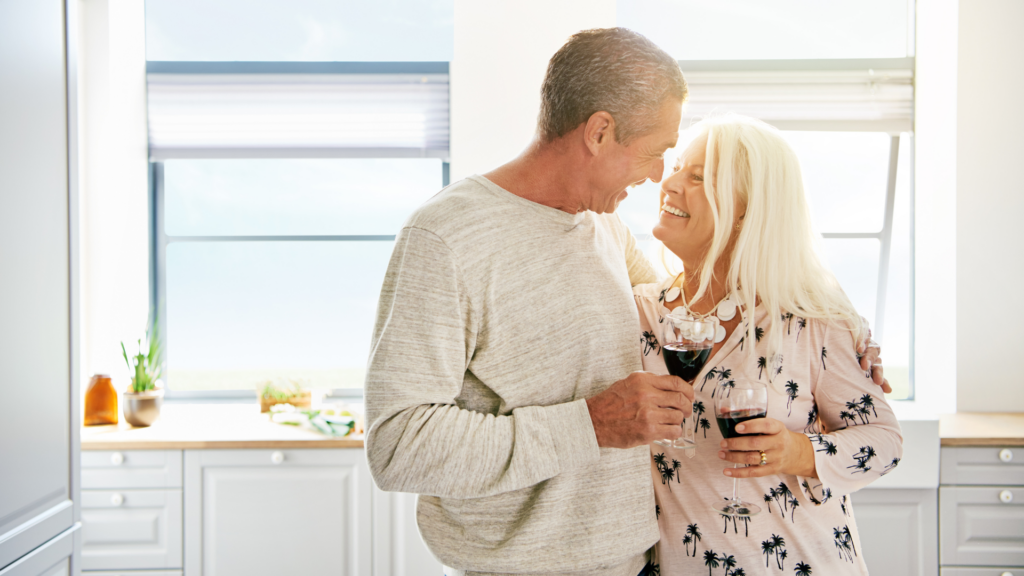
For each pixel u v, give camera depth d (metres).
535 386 1.05
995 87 3.05
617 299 1.14
